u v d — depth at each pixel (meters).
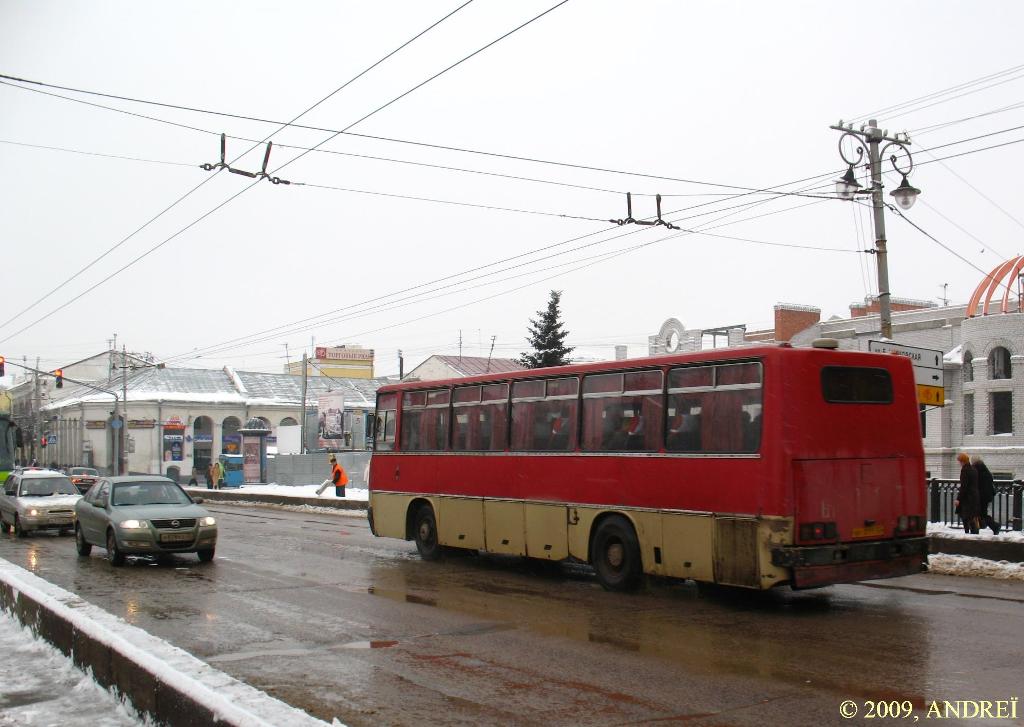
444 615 11.02
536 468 14.59
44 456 75.75
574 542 13.71
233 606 11.72
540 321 59.31
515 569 15.73
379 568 15.79
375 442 18.91
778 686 7.56
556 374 14.41
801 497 10.77
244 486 49.59
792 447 10.80
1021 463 36.97
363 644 9.32
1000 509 17.66
